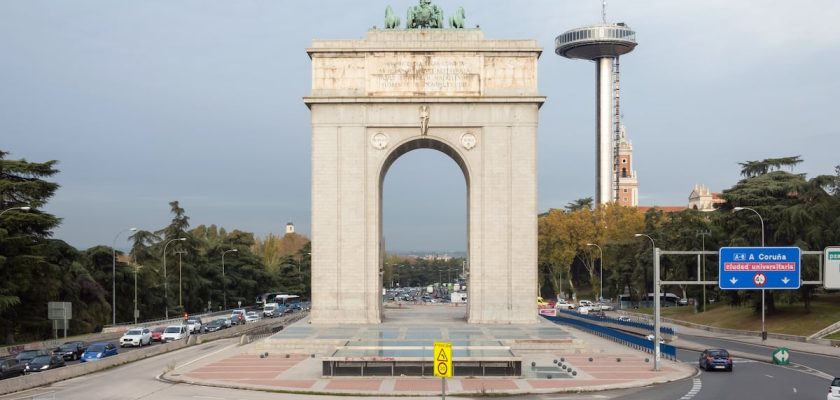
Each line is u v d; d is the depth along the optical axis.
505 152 89.44
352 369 60.38
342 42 89.94
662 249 151.38
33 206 97.56
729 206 118.44
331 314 88.75
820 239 105.06
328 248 89.12
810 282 62.81
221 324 120.31
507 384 56.66
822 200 108.12
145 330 97.75
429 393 52.25
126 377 61.66
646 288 163.12
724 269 64.12
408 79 89.94
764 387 56.06
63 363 69.38
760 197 111.25
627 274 169.50
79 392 53.41
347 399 51.06
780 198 112.31
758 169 121.81
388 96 89.25
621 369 65.19
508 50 89.62
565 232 181.88
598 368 65.75
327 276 88.94
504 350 63.44
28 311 100.69
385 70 89.94
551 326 85.94
